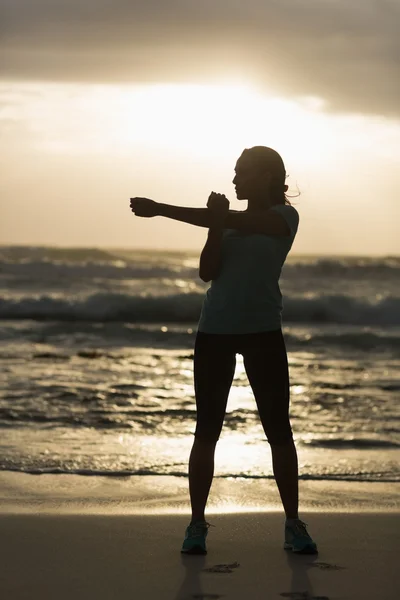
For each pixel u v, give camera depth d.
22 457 6.88
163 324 24.62
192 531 4.15
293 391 11.10
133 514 5.06
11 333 18.83
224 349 4.20
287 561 3.99
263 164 4.31
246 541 4.39
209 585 3.60
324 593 3.50
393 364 14.59
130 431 8.20
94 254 58.00
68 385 10.98
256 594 3.48
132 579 3.68
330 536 4.52
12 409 9.09
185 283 38.81
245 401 10.20
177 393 10.70
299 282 40.78
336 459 7.15
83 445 7.45
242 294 4.15
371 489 6.13
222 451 7.39
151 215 4.13
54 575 3.73
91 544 4.29
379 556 4.10
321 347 17.59
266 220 4.18
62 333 19.19
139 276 42.81
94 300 25.48
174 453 7.23
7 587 3.55
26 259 57.03
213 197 4.10
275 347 4.20
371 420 9.06
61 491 5.85
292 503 4.25
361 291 36.50
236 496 5.79
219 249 4.14
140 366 13.68
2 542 4.30
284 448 4.25
